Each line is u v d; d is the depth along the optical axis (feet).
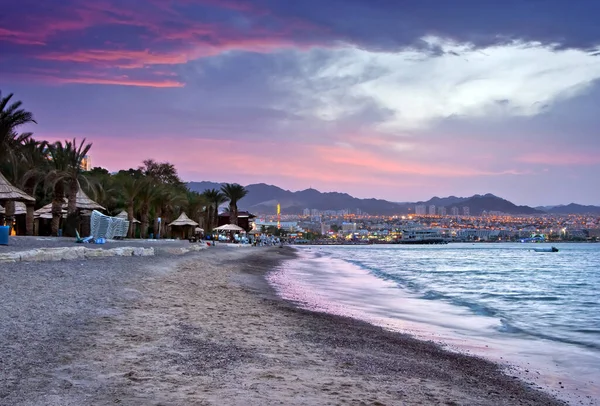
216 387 20.13
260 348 28.32
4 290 38.24
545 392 26.03
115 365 22.18
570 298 80.18
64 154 143.43
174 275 68.23
